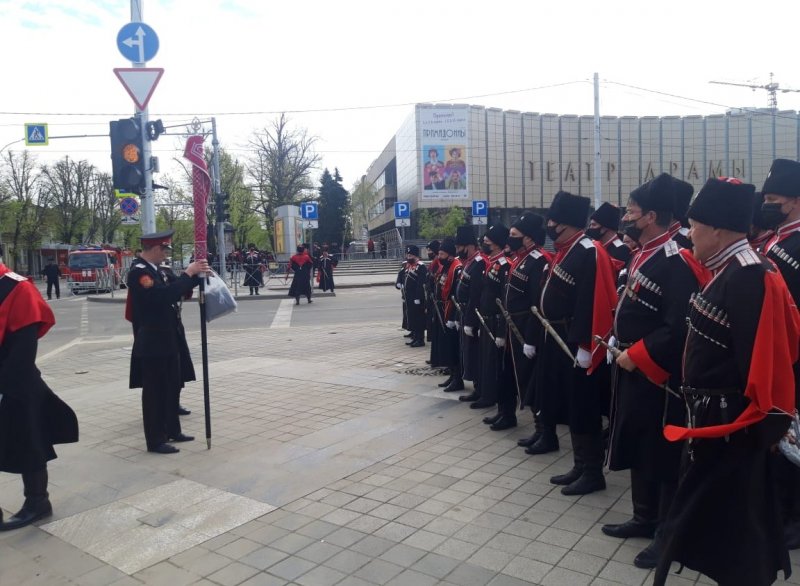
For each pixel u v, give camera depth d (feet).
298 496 15.93
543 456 18.45
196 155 19.63
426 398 25.71
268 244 195.72
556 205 16.48
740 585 8.93
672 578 11.49
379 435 20.79
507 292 19.20
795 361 9.34
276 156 160.04
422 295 38.29
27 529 14.51
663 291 12.16
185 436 21.07
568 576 11.69
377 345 40.52
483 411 23.53
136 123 31.07
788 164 13.58
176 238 170.19
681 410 11.68
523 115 186.60
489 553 12.65
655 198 12.41
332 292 88.07
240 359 36.70
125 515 15.15
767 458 9.29
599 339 13.14
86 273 116.57
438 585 11.51
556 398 16.28
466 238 24.76
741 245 9.46
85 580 12.19
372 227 290.76
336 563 12.48
